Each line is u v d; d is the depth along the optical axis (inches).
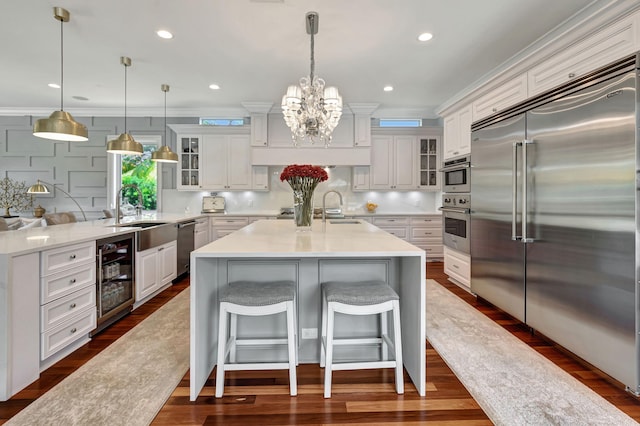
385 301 66.4
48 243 78.3
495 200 109.7
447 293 139.6
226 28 110.0
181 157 207.0
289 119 107.1
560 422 58.9
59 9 98.3
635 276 63.3
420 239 208.2
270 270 81.0
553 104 82.4
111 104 199.2
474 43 121.2
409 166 212.7
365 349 82.3
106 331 100.3
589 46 82.4
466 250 133.8
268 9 99.0
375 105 198.7
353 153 205.0
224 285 80.4
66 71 147.0
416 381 69.9
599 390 68.8
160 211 216.8
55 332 79.1
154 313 115.7
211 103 197.9
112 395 67.1
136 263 117.9
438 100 193.5
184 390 69.2
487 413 61.9
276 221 131.3
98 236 95.1
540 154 87.0
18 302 68.5
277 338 81.4
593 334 72.3
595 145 70.8
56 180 214.7
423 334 67.2
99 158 214.1
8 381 65.7
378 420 60.2
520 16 103.4
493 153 110.5
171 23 107.1
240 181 207.9
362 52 128.3
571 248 77.5
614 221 67.0
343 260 82.0
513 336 96.4
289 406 64.3
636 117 62.5
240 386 71.1
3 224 105.5
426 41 119.5
